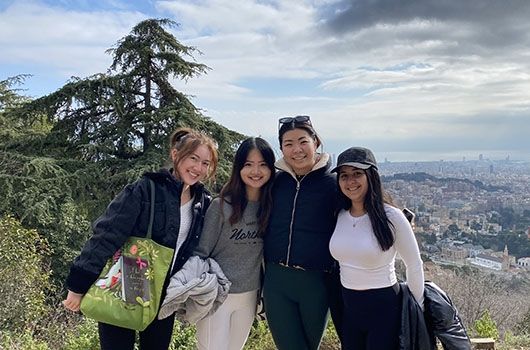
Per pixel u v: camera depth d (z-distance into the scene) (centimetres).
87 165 1084
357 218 244
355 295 242
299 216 255
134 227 226
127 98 1198
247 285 264
